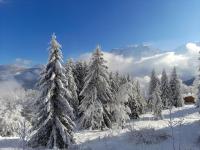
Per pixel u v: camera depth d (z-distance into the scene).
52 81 27.97
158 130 27.38
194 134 27.36
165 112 70.88
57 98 28.19
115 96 42.00
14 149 23.06
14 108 43.12
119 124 40.34
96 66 42.03
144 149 22.12
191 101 100.69
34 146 27.58
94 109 40.44
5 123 40.78
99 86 41.66
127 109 42.09
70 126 28.42
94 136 33.38
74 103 50.62
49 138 27.50
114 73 56.53
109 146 24.09
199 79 43.81
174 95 84.50
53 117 27.91
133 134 25.83
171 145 23.36
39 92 28.41
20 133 14.80
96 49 42.38
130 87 42.62
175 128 30.70
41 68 28.97
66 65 51.47
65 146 27.38
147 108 81.00
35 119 28.08
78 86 55.50
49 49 28.61
